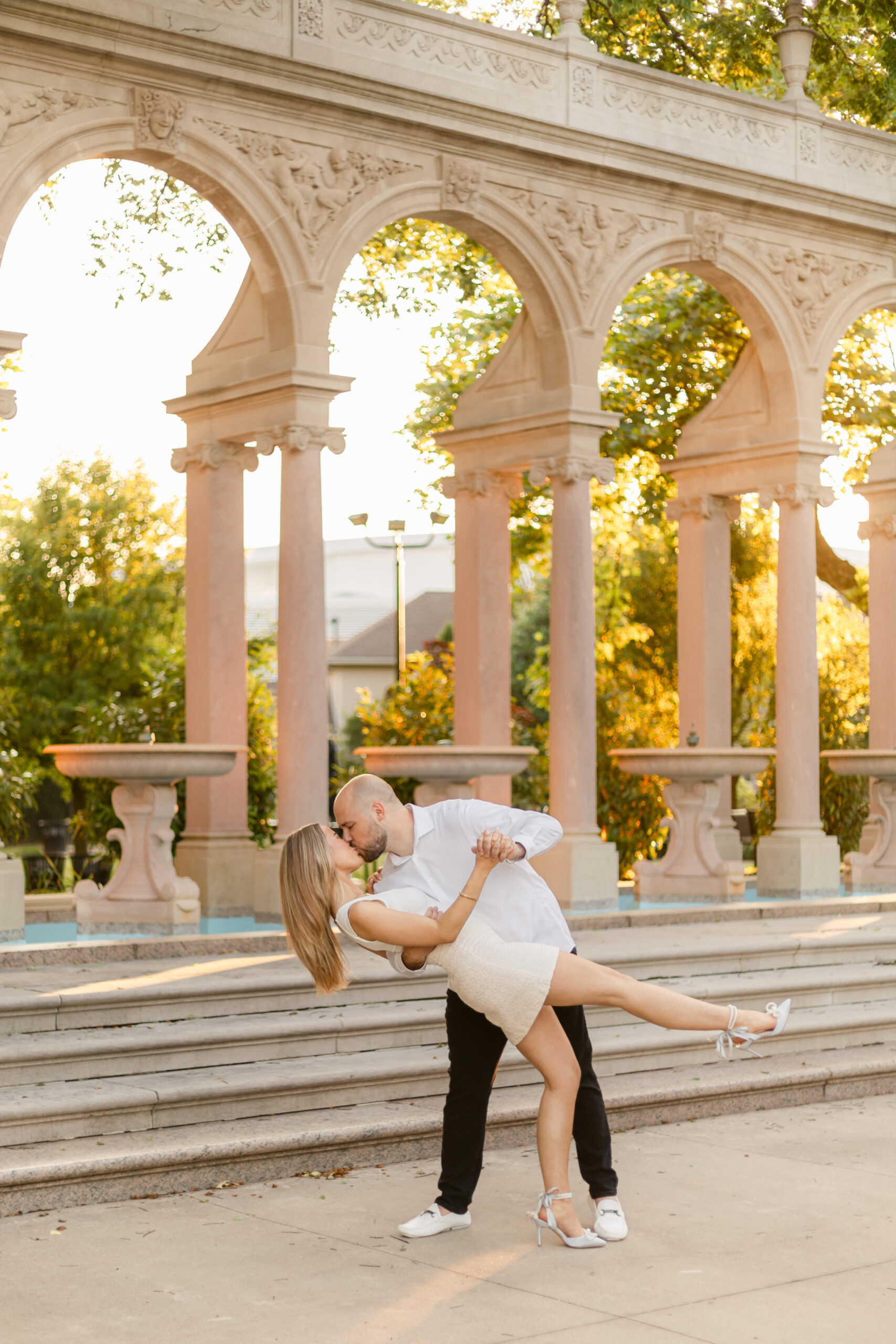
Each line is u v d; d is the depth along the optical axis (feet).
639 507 63.46
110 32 29.84
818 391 42.24
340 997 25.14
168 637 77.15
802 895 40.19
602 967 16.71
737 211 40.04
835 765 42.88
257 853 33.58
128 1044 21.52
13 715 67.21
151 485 80.02
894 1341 13.82
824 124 41.60
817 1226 17.61
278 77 32.14
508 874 17.02
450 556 152.97
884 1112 24.27
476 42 35.17
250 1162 19.42
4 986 23.79
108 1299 14.89
